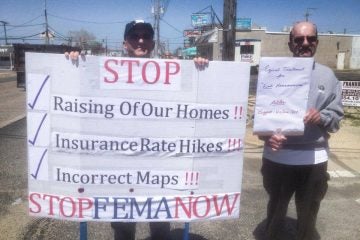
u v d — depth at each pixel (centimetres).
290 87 297
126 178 292
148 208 298
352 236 432
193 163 294
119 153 287
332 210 501
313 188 331
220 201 304
